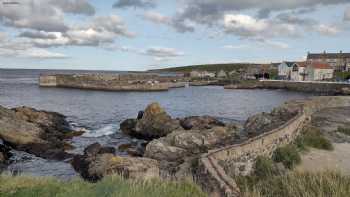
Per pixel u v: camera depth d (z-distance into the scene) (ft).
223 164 36.70
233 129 74.08
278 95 257.55
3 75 626.23
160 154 57.00
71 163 59.62
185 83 418.51
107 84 308.40
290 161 46.21
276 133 50.16
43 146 69.31
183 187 25.86
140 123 91.56
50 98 207.41
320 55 431.43
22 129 77.30
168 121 91.04
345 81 310.86
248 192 25.64
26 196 22.41
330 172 28.45
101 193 22.57
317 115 103.04
